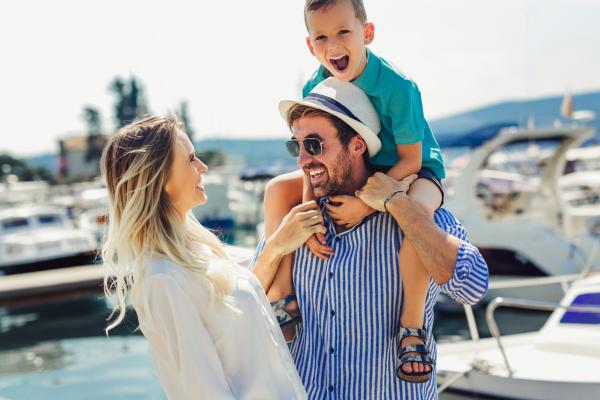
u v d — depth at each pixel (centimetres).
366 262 204
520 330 852
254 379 165
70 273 1029
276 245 208
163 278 161
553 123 1205
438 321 917
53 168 10844
